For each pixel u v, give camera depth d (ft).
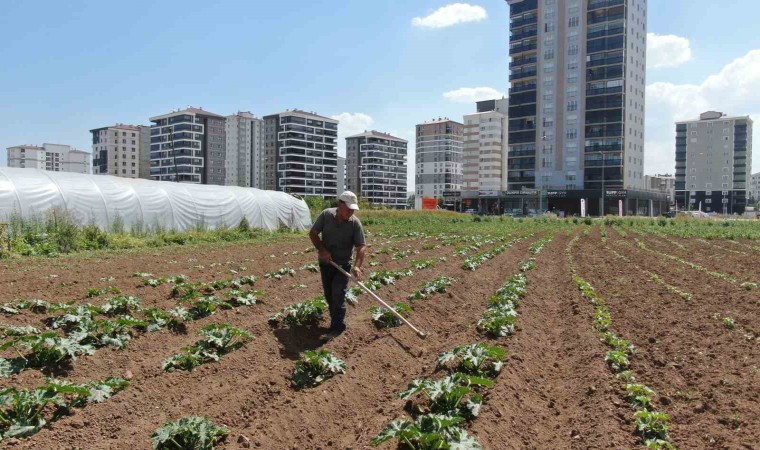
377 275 44.96
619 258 70.28
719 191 460.55
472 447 15.46
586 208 292.20
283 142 471.21
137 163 507.30
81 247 67.97
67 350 22.79
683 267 60.54
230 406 20.30
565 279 51.70
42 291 38.68
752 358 25.38
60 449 16.58
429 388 19.03
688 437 17.98
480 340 28.25
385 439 15.72
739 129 451.53
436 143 522.06
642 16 304.50
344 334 29.32
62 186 75.72
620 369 24.18
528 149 311.06
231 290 41.04
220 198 101.55
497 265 62.23
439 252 74.69
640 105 306.14
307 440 18.45
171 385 21.97
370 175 557.33
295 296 40.40
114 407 19.43
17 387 20.43
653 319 33.94
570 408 20.99
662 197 325.01
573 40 291.58
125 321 27.63
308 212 125.59
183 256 65.26
